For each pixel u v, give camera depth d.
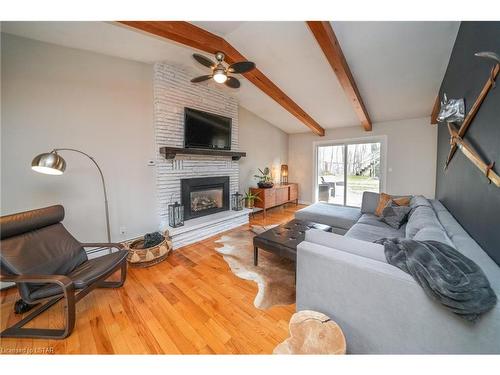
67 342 1.44
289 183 6.09
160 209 3.15
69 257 1.89
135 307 1.80
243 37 2.50
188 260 2.65
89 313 1.72
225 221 3.83
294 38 2.49
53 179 2.31
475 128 1.51
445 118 1.86
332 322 1.19
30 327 1.59
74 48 2.39
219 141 3.84
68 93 2.37
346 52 2.60
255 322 1.62
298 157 6.18
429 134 4.21
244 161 4.93
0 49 1.97
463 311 0.86
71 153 2.42
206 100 3.69
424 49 2.43
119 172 2.81
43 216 1.87
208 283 2.15
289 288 2.05
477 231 1.45
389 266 1.13
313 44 2.54
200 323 1.61
